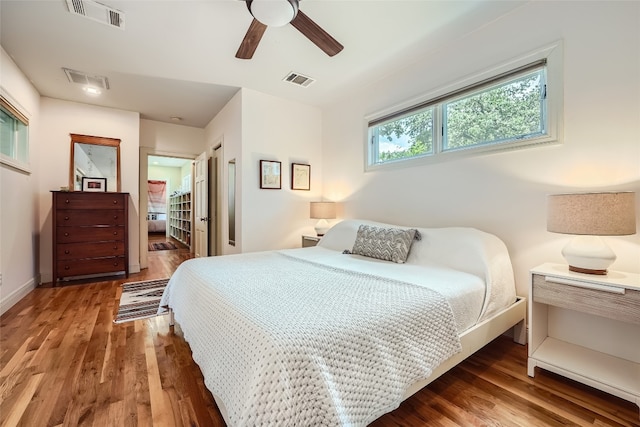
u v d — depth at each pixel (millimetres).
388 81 3141
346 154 3750
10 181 2748
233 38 2408
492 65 2270
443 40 2498
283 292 1438
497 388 1541
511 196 2178
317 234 3768
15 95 2787
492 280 1839
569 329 1864
